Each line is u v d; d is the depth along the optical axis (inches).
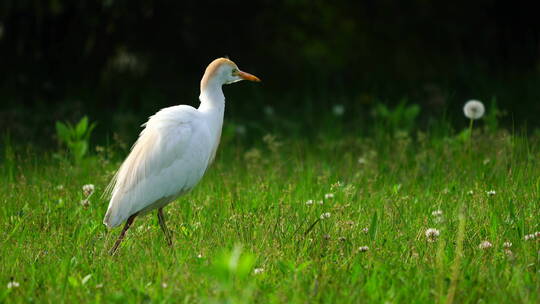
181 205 418.6
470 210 381.4
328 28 912.9
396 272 292.7
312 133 697.0
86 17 771.4
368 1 916.0
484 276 289.3
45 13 770.2
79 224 375.9
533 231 349.1
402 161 514.9
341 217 367.2
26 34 794.2
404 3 915.4
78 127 506.9
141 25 804.6
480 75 853.2
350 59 901.2
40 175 481.7
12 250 331.0
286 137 680.4
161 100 796.0
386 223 363.9
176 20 807.1
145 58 841.5
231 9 824.9
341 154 578.9
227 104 805.2
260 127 685.3
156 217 402.0
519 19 939.3
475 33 933.2
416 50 920.9
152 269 298.4
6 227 364.5
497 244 324.5
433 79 871.7
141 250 330.6
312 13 888.3
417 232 349.7
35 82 810.8
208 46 834.8
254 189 441.4
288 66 874.8
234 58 850.1
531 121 726.5
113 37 808.3
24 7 722.2
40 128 705.6
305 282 279.0
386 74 877.8
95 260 320.8
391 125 615.8
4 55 802.8
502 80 864.9
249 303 259.6
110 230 370.0
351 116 762.8
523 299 263.7
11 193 431.8
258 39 859.4
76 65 821.9
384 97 827.4
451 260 313.6
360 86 853.8
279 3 850.8
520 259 307.9
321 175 488.7
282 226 356.5
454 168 488.1
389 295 272.4
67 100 780.6
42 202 411.8
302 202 401.4
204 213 392.8
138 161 359.9
